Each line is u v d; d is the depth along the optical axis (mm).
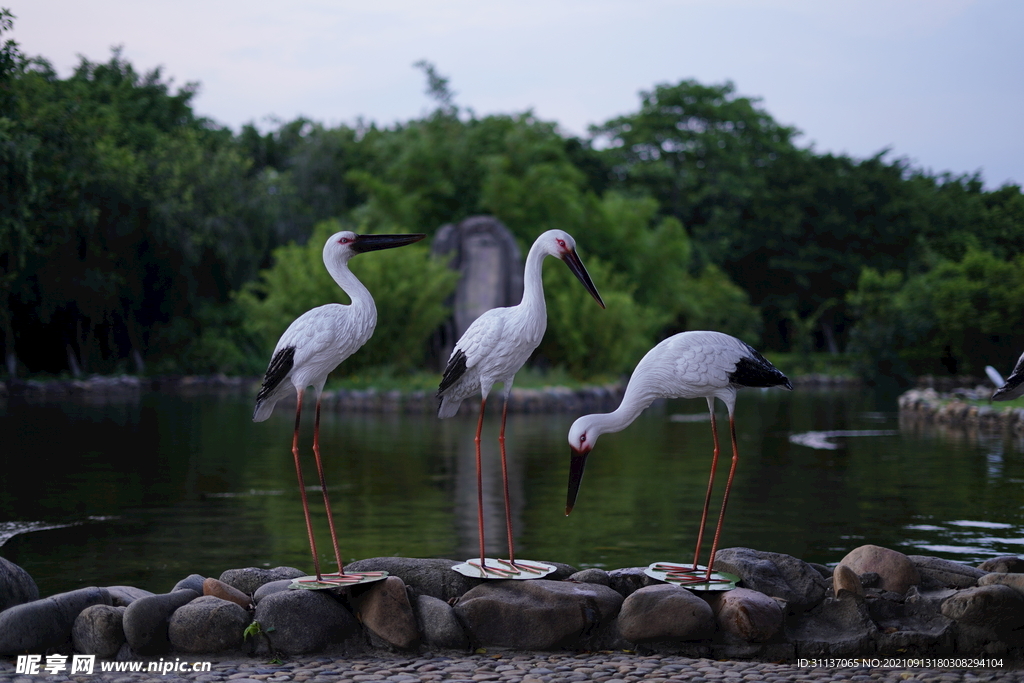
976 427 20938
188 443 17469
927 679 4445
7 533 8922
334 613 5023
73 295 34562
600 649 5051
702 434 19797
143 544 8414
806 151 60000
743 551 5570
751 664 4734
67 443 17328
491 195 39031
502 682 4406
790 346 59000
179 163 39375
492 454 15789
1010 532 8797
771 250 56750
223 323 43031
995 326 29828
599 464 14555
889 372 41844
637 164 60000
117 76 47125
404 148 42125
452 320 32281
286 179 45375
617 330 33344
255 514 9977
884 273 44844
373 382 28141
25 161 25766
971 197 30469
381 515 9914
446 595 5344
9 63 22125
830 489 11648
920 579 5484
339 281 5227
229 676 4508
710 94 61844
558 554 7930
